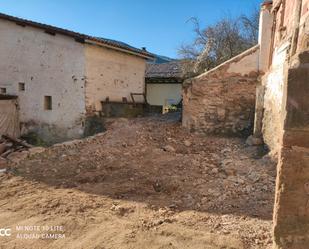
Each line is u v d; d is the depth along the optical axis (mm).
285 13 7531
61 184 6340
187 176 6516
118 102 13836
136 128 10906
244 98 10148
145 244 3686
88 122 12391
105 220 4469
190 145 9203
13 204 5273
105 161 7770
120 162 7625
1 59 13797
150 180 6309
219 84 10273
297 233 2172
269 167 6609
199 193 5539
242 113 10195
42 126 13195
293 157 2133
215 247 3566
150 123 11695
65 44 12461
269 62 9508
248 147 8742
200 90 10430
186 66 19234
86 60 12242
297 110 2090
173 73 21078
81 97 12320
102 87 13195
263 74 9750
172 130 10578
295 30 4031
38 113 13242
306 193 2131
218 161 7691
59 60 12648
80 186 6168
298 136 2107
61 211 4863
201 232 3951
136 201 5277
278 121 6965
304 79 2051
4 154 9008
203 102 10430
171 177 6430
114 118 12828
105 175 6746
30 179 6734
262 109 9047
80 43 12180
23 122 13555
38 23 12516
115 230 4094
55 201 5312
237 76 10141
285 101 2127
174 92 21266
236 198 5211
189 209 4859
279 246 2219
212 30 19125
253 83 10047
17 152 9258
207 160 7734
